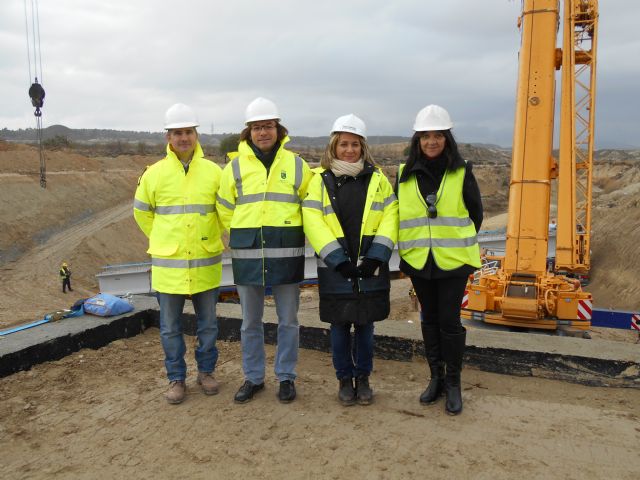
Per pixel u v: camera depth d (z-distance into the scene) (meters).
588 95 15.70
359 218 3.59
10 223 31.58
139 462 3.18
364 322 3.58
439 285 3.64
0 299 21.39
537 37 10.41
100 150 82.94
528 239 11.06
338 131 3.55
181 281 3.89
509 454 3.14
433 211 3.55
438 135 3.54
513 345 4.48
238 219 3.75
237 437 3.44
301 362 4.89
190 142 3.88
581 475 2.92
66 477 3.04
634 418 3.59
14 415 3.79
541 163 10.73
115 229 34.47
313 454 3.20
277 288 3.87
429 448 3.23
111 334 5.40
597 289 24.83
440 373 3.87
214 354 4.21
